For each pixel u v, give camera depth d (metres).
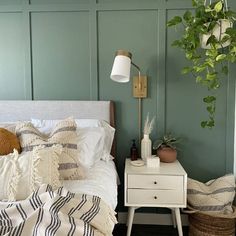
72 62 2.53
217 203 2.18
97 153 2.08
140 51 2.47
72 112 2.46
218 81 2.43
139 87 2.46
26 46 2.52
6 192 1.42
